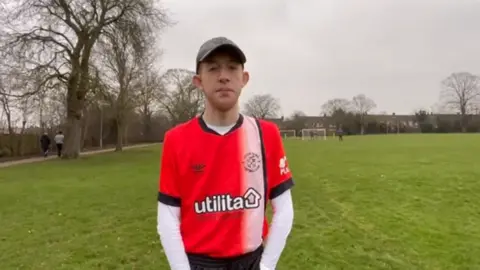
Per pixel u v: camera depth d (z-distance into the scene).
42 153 34.84
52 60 24.11
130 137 65.00
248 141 2.11
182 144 2.09
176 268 2.03
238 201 2.06
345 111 92.50
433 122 89.88
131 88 36.28
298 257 5.79
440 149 27.92
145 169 18.89
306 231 7.13
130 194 11.33
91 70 25.58
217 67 2.07
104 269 5.41
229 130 2.10
